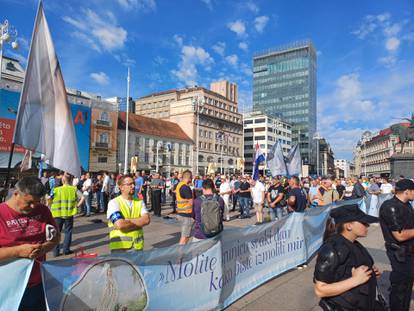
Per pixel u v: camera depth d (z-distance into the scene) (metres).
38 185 2.73
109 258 2.92
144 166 62.62
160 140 66.94
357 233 2.31
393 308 3.73
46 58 4.73
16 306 2.49
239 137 92.06
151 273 3.29
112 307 2.91
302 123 111.88
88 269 2.76
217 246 4.22
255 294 4.85
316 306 4.45
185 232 7.04
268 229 5.47
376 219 2.35
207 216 4.21
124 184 4.13
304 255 6.46
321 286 2.27
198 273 3.89
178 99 84.19
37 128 4.54
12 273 2.49
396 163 27.17
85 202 13.46
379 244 8.63
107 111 53.19
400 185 3.77
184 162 72.56
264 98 120.31
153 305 3.29
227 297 4.39
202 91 80.00
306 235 6.70
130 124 62.41
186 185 7.13
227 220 12.78
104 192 13.91
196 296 3.83
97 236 9.08
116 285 2.96
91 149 50.28
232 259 4.55
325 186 12.41
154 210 13.67
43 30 4.75
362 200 11.21
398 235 3.65
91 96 58.31
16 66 42.41
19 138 4.32
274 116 103.94
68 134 4.80
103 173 14.86
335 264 2.23
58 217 6.93
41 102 4.61
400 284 3.68
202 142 78.25
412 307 4.45
